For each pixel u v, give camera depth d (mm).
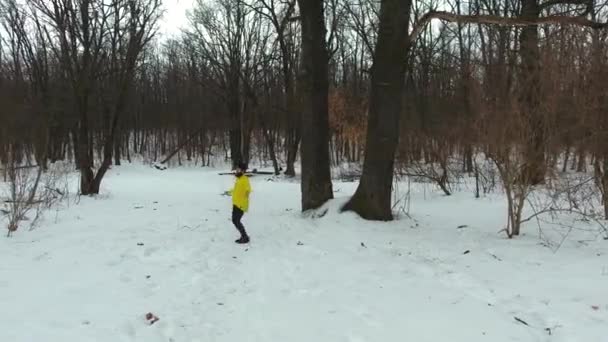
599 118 8484
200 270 7133
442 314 5125
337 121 31281
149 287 6270
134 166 40375
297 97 30531
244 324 5062
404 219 10273
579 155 10312
